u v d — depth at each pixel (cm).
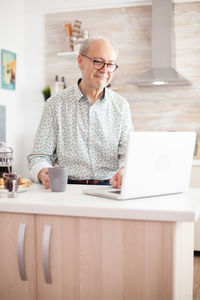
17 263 162
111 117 227
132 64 435
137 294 149
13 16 438
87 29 446
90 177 225
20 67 455
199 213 153
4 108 420
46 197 169
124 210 145
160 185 169
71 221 154
